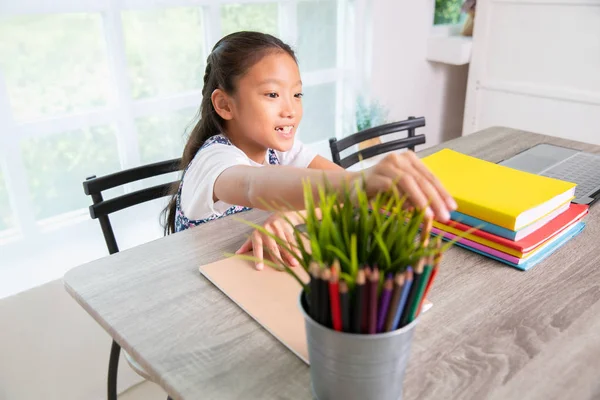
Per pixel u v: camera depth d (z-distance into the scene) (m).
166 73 1.80
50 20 1.49
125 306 0.69
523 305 0.68
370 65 2.40
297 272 0.75
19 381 1.33
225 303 0.70
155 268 0.79
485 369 0.57
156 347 0.61
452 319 0.66
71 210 1.71
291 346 0.60
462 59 2.59
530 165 1.14
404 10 2.49
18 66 1.47
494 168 0.95
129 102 1.71
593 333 0.63
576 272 0.76
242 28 1.97
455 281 0.74
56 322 1.44
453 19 2.81
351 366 0.48
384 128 1.52
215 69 0.99
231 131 1.04
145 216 1.84
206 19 1.85
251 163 1.04
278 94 0.95
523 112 2.54
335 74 2.35
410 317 0.47
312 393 0.54
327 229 0.45
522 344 0.61
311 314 0.48
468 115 2.76
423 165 0.56
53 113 1.57
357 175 0.60
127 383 1.42
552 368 0.57
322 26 2.24
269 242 0.79
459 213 0.83
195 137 1.09
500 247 0.79
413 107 2.79
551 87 2.40
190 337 0.63
